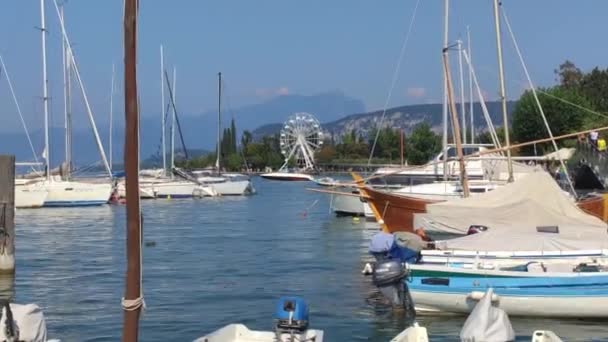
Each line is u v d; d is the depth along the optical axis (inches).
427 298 645.3
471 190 1384.1
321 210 2094.0
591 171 2079.2
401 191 1413.6
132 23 262.7
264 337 454.0
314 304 724.7
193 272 940.6
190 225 1648.6
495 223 839.1
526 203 831.7
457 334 592.1
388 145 5044.3
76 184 2087.8
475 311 474.9
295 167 5418.3
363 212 1797.5
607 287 622.8
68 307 714.2
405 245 745.0
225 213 2000.5
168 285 840.9
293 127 5378.9
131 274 272.2
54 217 1792.6
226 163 5615.2
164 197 2600.9
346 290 801.6
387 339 584.1
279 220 1769.2
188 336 595.8
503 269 657.0
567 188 1667.1
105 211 1956.2
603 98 3779.5
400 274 657.6
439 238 869.8
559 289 626.2
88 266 994.7
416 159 4222.4
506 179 1391.5
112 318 663.8
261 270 958.4
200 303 730.8
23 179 2062.0
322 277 894.4
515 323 624.1
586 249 692.7
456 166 1589.6
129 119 265.3
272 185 4067.4
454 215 852.0
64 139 2245.3
